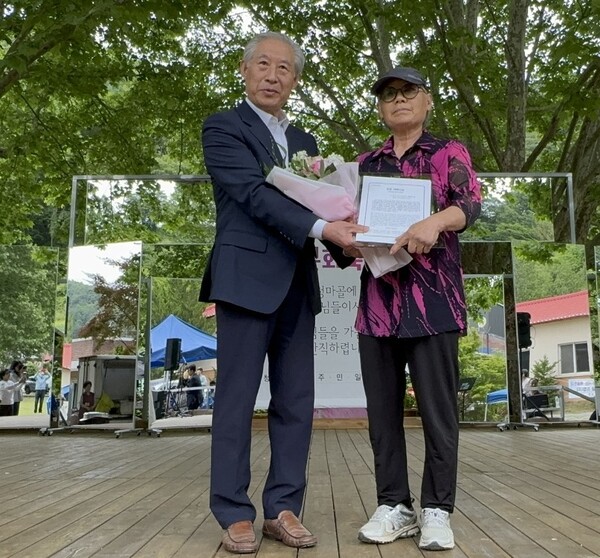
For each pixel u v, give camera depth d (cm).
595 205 930
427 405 213
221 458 210
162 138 1108
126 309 697
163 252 710
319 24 921
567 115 837
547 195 691
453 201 216
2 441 630
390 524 213
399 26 746
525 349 720
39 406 1059
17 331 746
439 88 862
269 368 231
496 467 402
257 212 208
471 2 916
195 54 1002
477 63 774
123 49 846
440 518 205
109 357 700
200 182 688
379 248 207
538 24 883
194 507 277
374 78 1059
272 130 232
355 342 725
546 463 421
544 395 716
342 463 430
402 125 230
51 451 531
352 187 209
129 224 690
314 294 228
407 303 216
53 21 572
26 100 935
